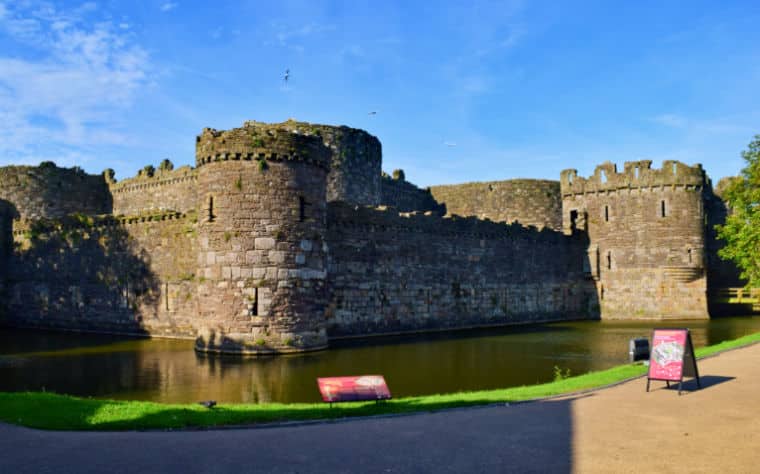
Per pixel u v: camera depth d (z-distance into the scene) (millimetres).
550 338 38812
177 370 24969
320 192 31438
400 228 41625
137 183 56656
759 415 14867
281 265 29469
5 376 23828
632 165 56062
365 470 11141
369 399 16297
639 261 55406
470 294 46750
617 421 14453
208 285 29719
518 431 13680
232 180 29594
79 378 23375
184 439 13242
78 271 41875
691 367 18547
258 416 15336
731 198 43250
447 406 16562
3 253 46125
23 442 13031
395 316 40969
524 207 65750
